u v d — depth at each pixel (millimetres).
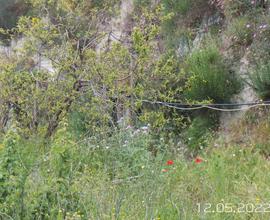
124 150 8047
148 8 12812
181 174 7238
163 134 9414
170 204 5859
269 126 8852
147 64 9844
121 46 9453
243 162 7746
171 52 11523
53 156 5492
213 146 9125
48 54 9508
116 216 4961
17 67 10031
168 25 12438
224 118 10047
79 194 5312
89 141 8555
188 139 9656
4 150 5215
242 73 10133
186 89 10430
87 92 9414
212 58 10508
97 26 10203
